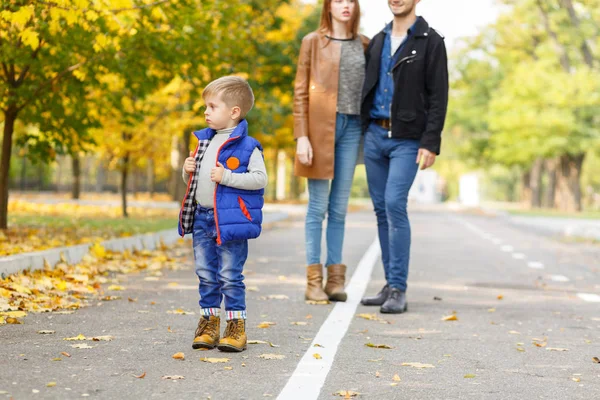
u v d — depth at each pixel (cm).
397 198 1137
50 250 1436
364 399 638
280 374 710
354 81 1184
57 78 1867
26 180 9319
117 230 2258
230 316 807
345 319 1038
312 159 1180
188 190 811
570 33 6331
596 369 787
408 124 1137
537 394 677
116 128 3161
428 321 1061
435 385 695
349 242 2667
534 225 4225
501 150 8000
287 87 3703
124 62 1880
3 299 1044
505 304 1262
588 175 13175
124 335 868
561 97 6159
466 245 2669
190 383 662
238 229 791
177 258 1861
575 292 1458
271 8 3247
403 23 1155
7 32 1550
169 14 1830
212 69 2109
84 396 606
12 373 667
